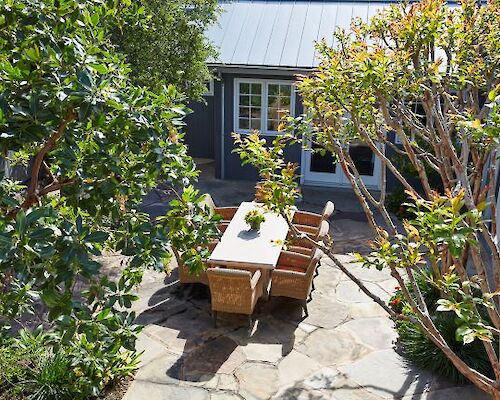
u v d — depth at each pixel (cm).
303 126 550
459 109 602
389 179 1234
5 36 317
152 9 888
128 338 395
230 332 698
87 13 333
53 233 266
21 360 565
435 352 626
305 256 754
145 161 326
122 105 298
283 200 420
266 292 767
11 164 463
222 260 707
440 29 550
